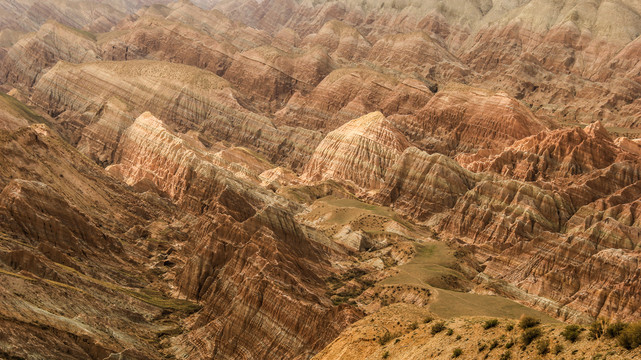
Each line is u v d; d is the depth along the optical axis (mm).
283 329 113938
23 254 118938
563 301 157375
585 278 161500
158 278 160500
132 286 149125
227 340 118062
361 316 111312
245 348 115750
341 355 80188
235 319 119750
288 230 166000
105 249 159500
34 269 119188
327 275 165625
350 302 141750
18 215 141500
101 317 114312
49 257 134875
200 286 149500
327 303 130875
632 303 146250
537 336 56031
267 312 117812
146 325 126312
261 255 138750
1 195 145375
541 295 161625
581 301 153375
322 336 109062
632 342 47875
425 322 77500
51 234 144750
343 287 154000
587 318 147875
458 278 164250
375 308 139750
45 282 111125
